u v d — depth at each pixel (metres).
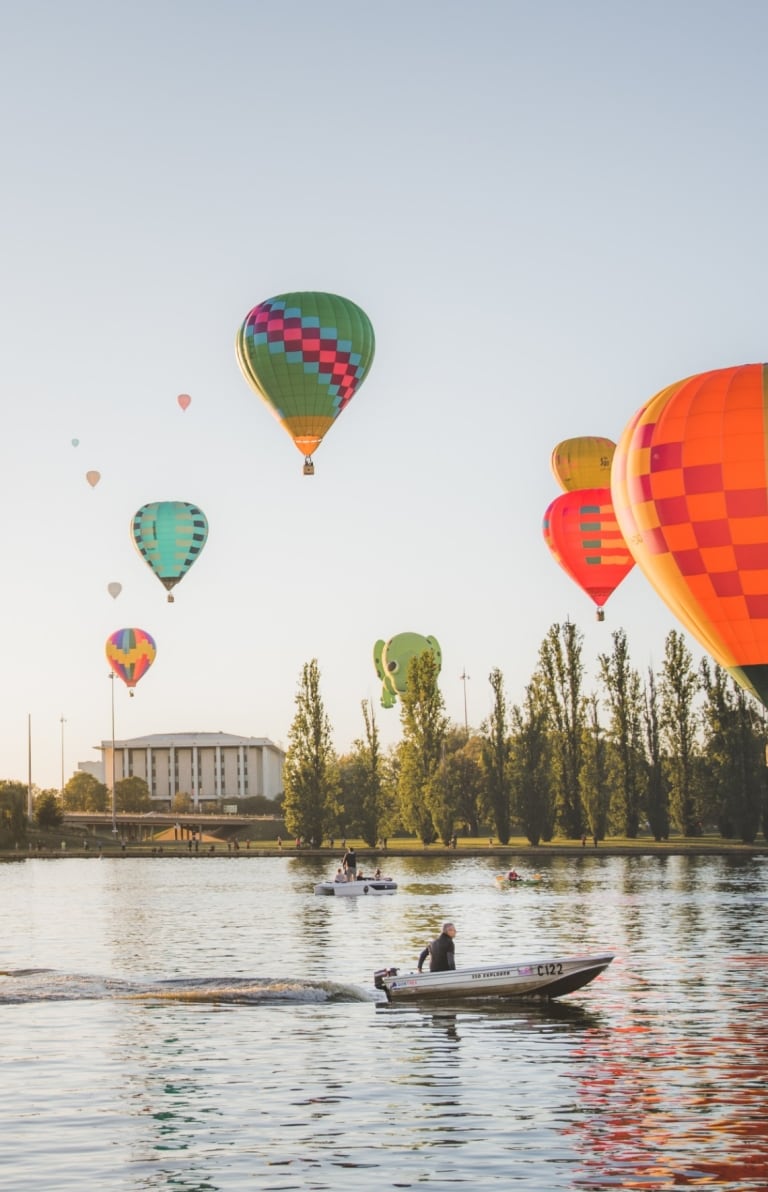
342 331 76.31
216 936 61.91
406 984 39.06
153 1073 29.83
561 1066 30.08
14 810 176.38
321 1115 26.09
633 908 72.38
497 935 59.19
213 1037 34.03
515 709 153.75
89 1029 35.31
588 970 38.47
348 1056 31.45
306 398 77.12
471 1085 28.34
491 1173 22.39
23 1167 22.92
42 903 85.75
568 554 78.25
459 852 142.12
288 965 50.03
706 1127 24.91
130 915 75.19
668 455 51.66
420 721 152.62
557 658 149.88
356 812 157.88
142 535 103.38
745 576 50.75
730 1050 31.70
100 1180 22.19
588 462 84.31
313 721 159.25
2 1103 27.28
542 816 148.00
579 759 148.38
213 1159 23.31
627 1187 21.61
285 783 159.25
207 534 104.44
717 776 138.25
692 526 51.16
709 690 139.12
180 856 164.62
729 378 52.06
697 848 132.75
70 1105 27.06
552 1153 23.41
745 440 50.53
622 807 147.12
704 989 41.44
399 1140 24.31
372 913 73.06
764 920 64.38
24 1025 36.00
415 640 171.00
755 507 50.31
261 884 104.38
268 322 76.69
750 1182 21.86
